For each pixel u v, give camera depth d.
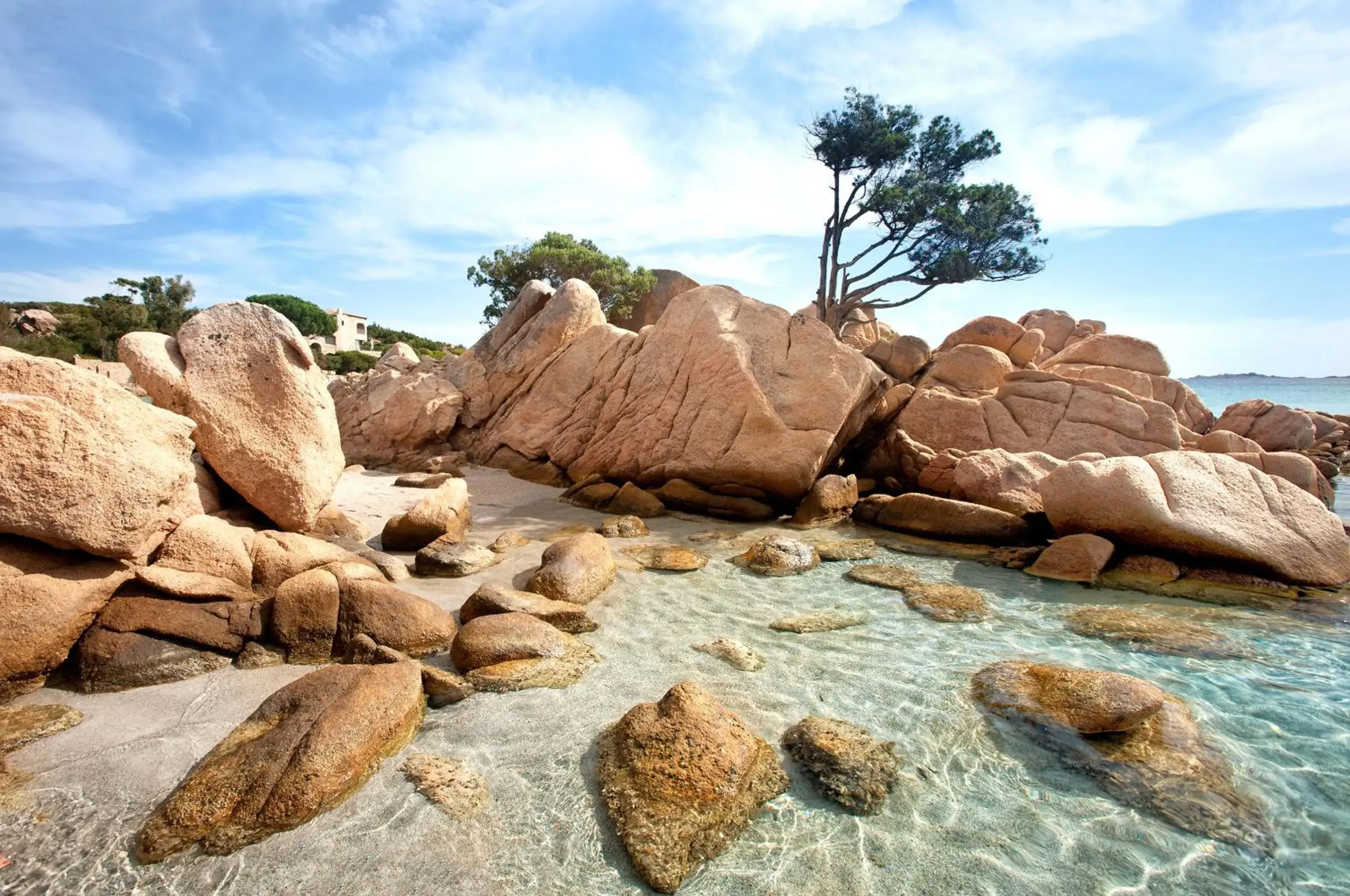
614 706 5.25
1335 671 6.00
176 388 7.41
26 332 48.66
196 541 6.17
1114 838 3.88
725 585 8.40
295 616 6.00
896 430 14.66
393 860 3.62
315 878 3.50
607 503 13.07
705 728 4.50
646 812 3.93
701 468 12.82
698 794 4.05
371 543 9.59
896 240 30.02
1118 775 4.42
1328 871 3.64
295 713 4.55
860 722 5.08
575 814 4.01
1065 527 9.69
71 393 5.23
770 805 4.14
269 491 7.75
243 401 7.75
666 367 13.80
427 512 9.27
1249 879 3.58
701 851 3.72
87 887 3.42
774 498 12.72
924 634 6.83
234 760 4.17
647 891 3.47
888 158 29.12
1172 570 8.65
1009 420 14.62
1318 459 18.09
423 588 7.76
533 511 12.66
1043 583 8.53
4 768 4.25
